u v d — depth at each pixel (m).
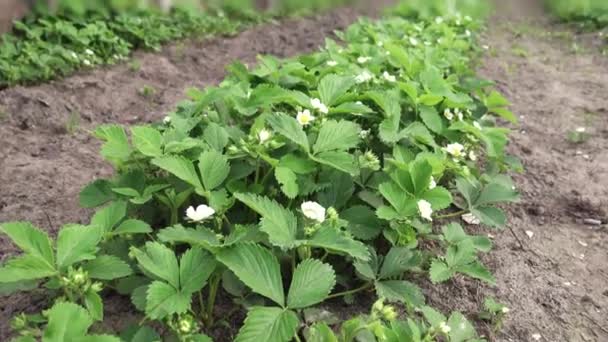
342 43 2.18
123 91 1.53
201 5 2.49
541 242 0.90
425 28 1.92
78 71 1.61
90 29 1.75
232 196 0.71
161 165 0.65
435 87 1.06
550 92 1.68
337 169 0.77
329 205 0.75
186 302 0.53
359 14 2.81
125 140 0.74
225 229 0.72
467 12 2.61
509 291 0.77
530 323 0.71
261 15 2.61
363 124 0.97
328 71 1.10
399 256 0.69
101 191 0.73
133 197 0.73
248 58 1.98
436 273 0.67
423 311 0.61
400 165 0.75
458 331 0.62
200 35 2.18
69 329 0.47
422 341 0.58
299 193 0.73
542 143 1.30
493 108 1.17
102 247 0.66
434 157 0.79
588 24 2.63
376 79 1.09
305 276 0.56
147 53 1.90
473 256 0.71
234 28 2.32
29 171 1.05
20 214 0.91
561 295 0.77
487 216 0.83
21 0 1.77
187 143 0.72
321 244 0.59
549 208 1.01
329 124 0.76
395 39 1.55
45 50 1.60
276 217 0.60
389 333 0.56
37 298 0.68
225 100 0.92
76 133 1.26
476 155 1.12
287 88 1.06
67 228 0.57
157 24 2.08
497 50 2.19
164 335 0.60
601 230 0.94
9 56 1.52
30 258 0.53
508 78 1.82
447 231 0.75
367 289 0.72
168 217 0.76
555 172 1.14
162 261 0.55
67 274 0.55
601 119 1.46
